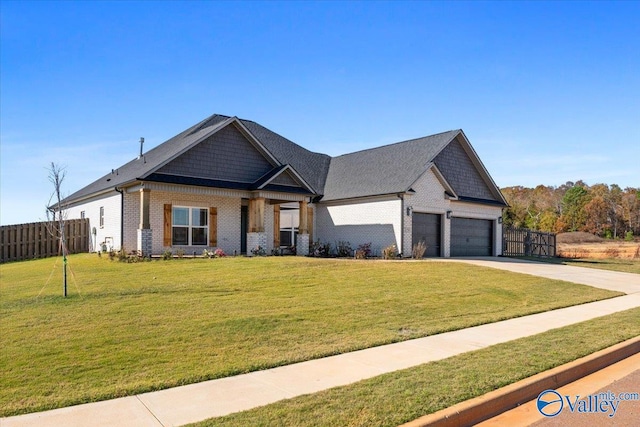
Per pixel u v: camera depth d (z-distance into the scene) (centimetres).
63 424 497
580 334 914
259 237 2173
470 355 757
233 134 2234
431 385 608
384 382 620
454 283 1473
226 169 2198
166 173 1989
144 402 559
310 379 643
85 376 643
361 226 2486
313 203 2689
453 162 2730
